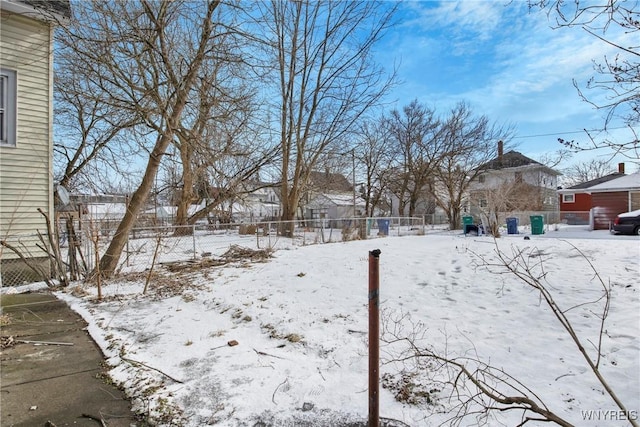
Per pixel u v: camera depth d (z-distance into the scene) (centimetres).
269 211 4100
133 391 310
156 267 920
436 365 342
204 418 271
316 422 265
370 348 251
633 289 452
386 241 1145
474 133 2608
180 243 1273
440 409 275
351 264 737
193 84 834
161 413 277
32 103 800
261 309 538
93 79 844
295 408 284
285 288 628
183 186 1808
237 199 1742
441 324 430
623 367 302
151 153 848
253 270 798
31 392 311
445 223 3434
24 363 370
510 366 327
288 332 449
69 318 525
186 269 891
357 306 512
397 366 345
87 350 406
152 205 2094
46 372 349
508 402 216
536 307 440
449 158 2661
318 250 1001
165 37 809
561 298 455
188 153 960
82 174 1545
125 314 539
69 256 782
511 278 546
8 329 476
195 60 812
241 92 1052
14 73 777
